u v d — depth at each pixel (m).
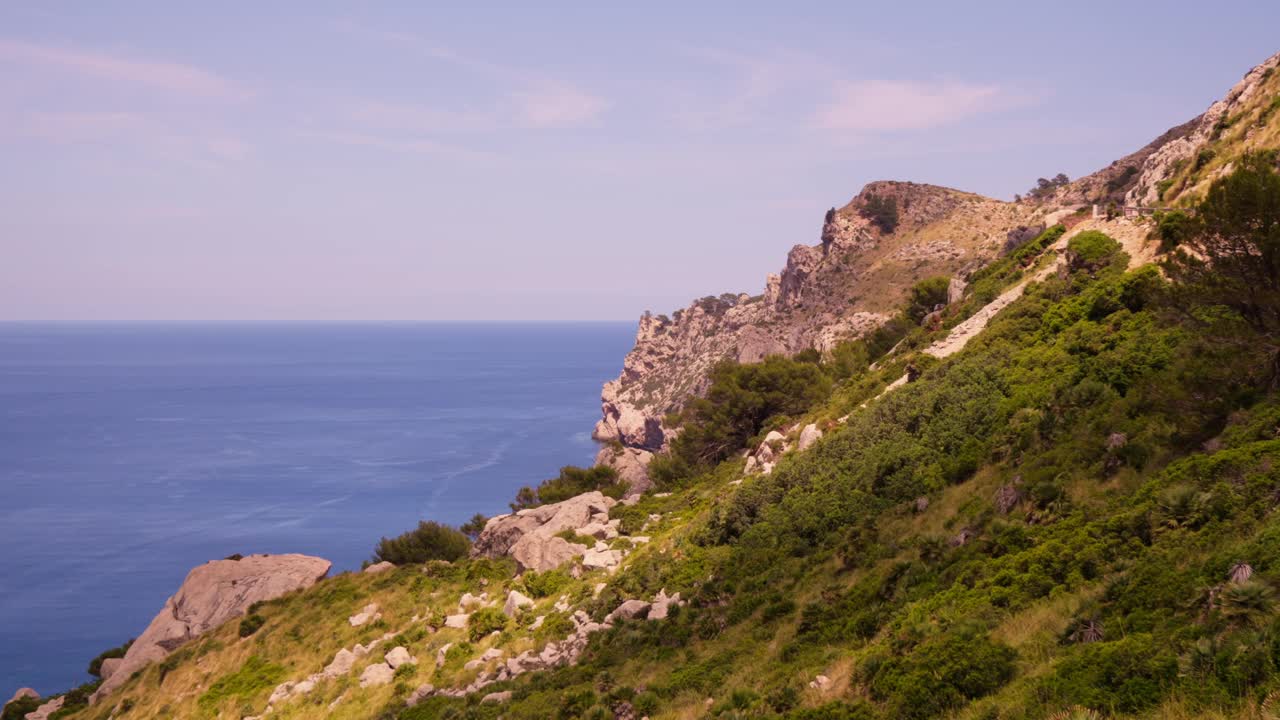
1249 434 19.88
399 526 133.88
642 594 35.34
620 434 191.12
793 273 170.38
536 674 31.17
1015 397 33.19
